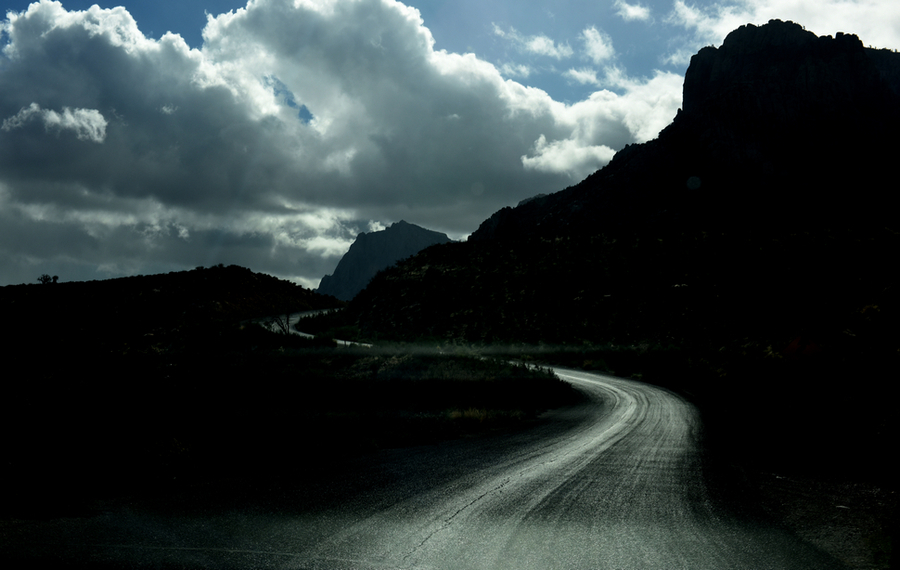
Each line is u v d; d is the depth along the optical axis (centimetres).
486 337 5406
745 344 3762
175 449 898
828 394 1577
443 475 891
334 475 860
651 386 3253
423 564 475
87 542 503
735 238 7169
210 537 530
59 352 1202
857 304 2577
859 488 820
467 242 9406
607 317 5538
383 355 3838
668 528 610
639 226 9331
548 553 516
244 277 9888
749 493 795
